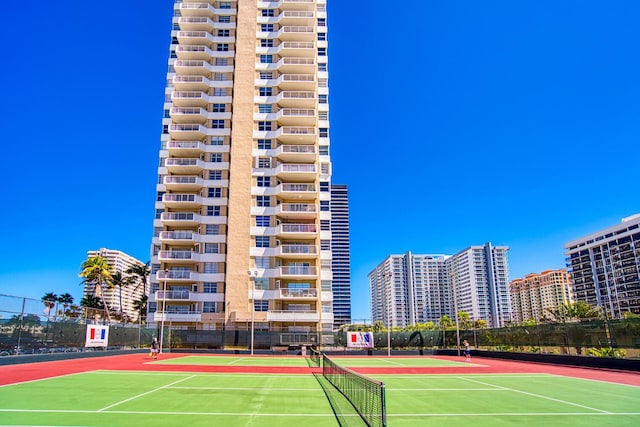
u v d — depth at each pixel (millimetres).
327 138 74250
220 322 65062
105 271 80250
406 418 14508
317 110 74438
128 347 52188
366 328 66500
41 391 19688
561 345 39438
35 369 30172
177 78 75375
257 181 70562
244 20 77750
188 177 70688
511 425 13484
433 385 23906
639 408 16672
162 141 74562
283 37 77125
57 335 38750
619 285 174250
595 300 185750
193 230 71438
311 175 70250
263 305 65625
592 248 189625
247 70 75312
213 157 73000
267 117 73188
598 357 34125
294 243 69188
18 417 13836
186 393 19578
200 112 73562
